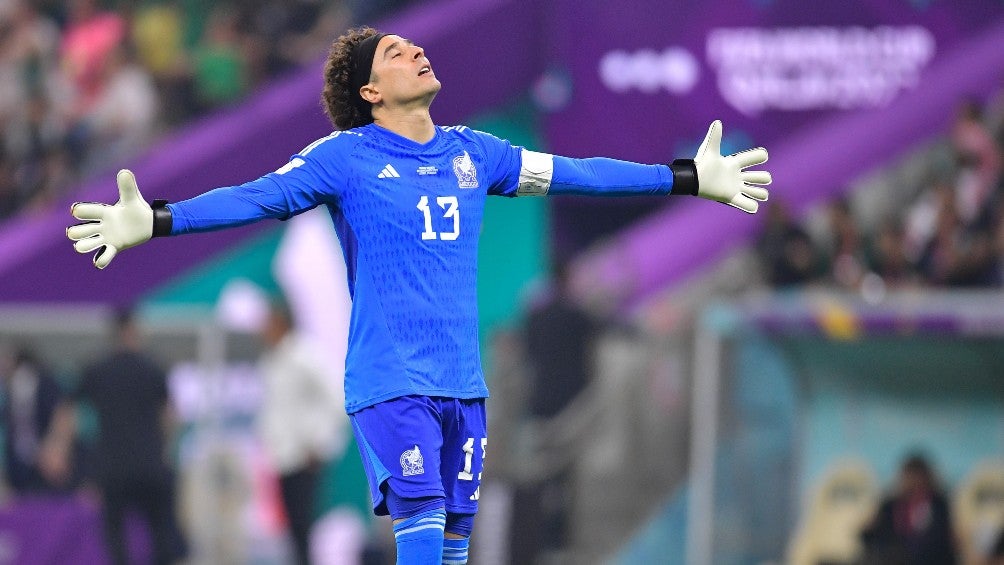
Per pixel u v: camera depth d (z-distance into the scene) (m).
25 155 56.19
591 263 42.94
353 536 45.31
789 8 49.91
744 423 35.81
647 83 50.28
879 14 49.56
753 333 35.91
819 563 34.81
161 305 48.53
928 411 34.44
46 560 39.50
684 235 43.91
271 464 40.66
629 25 50.16
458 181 15.95
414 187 15.75
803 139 48.22
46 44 58.00
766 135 50.03
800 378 35.41
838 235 40.59
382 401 15.52
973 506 33.97
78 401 39.59
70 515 39.66
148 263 48.28
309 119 49.91
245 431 40.84
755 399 35.81
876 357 34.84
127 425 38.44
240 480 40.59
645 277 42.41
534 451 38.59
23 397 40.06
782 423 35.50
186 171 48.84
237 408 40.78
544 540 38.19
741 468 35.75
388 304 15.62
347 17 56.41
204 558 39.78
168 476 39.22
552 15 50.31
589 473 37.88
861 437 34.81
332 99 16.56
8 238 50.22
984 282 38.78
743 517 35.62
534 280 51.41
